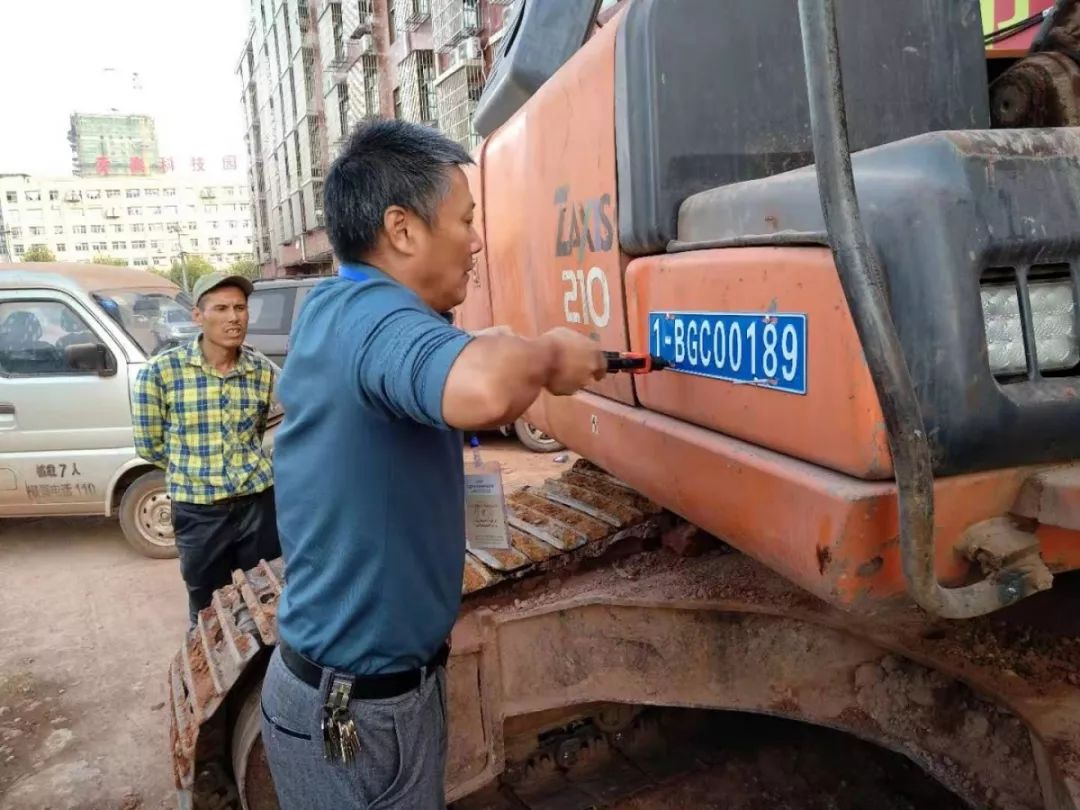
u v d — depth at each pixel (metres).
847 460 1.35
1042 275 1.34
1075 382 1.35
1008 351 1.34
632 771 3.00
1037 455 1.35
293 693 1.65
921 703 1.99
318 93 35.28
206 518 3.82
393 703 1.62
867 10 1.88
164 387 3.79
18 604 5.37
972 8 1.95
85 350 5.73
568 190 2.29
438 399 1.27
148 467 5.98
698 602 2.27
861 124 1.89
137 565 5.96
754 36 1.84
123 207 107.06
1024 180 1.30
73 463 5.86
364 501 1.53
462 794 2.39
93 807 3.31
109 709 4.05
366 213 1.52
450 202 1.54
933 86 1.93
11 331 5.89
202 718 2.39
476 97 18.64
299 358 1.56
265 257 50.78
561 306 2.43
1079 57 1.95
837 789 2.87
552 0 2.87
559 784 2.94
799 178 1.49
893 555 1.35
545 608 2.39
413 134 1.56
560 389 1.42
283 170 41.62
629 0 2.11
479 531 2.26
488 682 2.38
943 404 1.29
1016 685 1.80
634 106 1.86
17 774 3.54
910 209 1.27
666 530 2.63
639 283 1.95
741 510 1.63
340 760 1.61
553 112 2.36
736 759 3.04
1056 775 1.59
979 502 1.35
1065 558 1.40
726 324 1.63
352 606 1.58
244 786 2.42
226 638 2.58
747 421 1.60
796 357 1.44
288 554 1.67
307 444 1.57
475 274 3.31
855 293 1.15
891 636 2.01
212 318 3.75
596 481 3.06
